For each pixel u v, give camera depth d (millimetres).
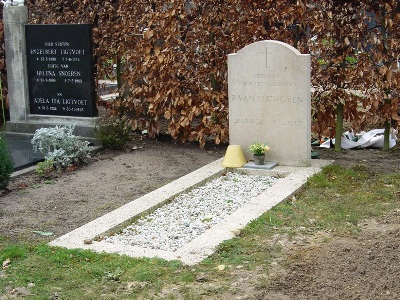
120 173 10406
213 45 11828
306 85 9961
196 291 5973
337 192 9094
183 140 12430
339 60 11227
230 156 10430
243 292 5914
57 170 10562
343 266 6188
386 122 11477
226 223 7719
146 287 6113
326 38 11289
